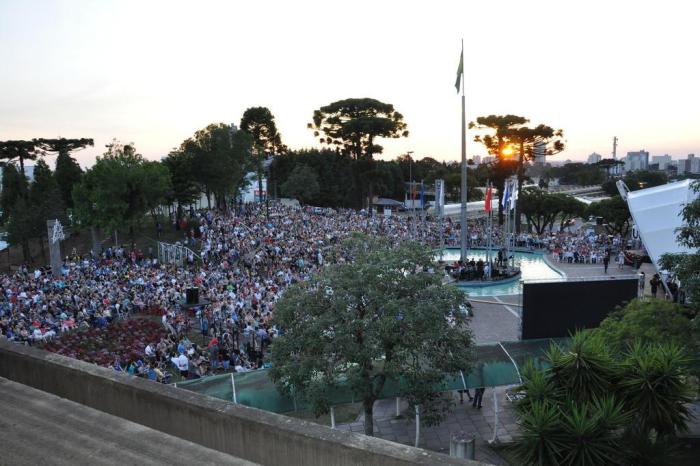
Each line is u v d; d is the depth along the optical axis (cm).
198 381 1822
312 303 1778
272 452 422
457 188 11306
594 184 19625
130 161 5681
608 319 1877
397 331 1694
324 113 9356
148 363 2409
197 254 5294
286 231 5916
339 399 1762
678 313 1730
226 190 7169
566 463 1116
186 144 6925
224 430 447
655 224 3209
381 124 8819
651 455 1238
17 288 3622
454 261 5203
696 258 1625
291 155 11088
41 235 6200
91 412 507
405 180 12288
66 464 428
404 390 1716
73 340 2664
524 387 1371
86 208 5750
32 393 550
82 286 3669
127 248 5903
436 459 354
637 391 1259
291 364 1680
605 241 6122
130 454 435
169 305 3391
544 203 7356
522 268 5381
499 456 1759
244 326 2881
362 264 1836
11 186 7512
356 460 378
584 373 1253
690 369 1494
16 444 457
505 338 3036
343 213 8100
